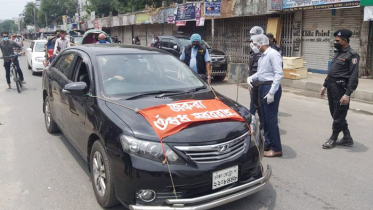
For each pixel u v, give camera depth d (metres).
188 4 19.05
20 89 11.53
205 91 4.32
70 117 4.68
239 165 3.34
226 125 3.42
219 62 12.63
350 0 10.65
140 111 3.45
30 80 13.67
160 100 3.83
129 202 3.19
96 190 3.76
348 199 3.85
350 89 5.15
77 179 4.45
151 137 3.14
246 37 16.91
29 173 4.66
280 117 7.59
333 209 3.64
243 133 3.49
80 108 4.20
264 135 5.27
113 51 4.68
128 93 4.02
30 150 5.55
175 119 3.30
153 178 3.06
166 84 4.34
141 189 3.10
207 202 3.07
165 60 4.80
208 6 13.95
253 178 3.54
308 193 3.99
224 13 16.78
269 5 13.21
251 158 3.46
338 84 5.33
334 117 5.50
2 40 10.98
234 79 6.81
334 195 3.94
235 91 11.05
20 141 6.02
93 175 3.82
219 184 3.22
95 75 4.15
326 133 6.38
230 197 3.16
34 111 8.27
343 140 5.66
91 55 4.52
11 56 11.04
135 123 3.30
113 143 3.28
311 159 5.07
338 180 4.34
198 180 3.12
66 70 5.23
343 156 5.19
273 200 3.83
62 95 5.00
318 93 10.38
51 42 14.92
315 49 13.30
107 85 4.05
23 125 7.05
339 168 4.73
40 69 14.88
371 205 3.71
